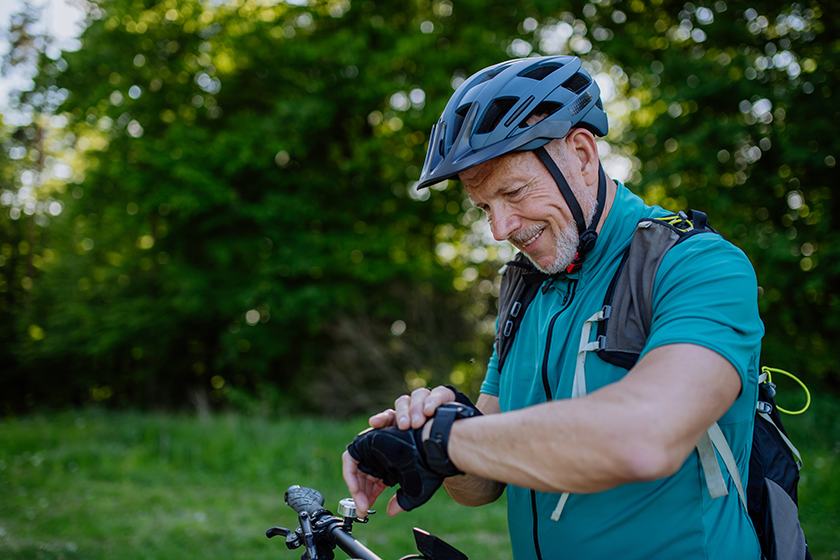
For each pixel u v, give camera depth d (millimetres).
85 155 12781
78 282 15281
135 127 12148
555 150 1055
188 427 8430
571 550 1059
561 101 1050
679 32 10961
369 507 1092
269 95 12422
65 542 4426
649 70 10062
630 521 1007
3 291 18484
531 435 789
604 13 11477
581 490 771
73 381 17016
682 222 1017
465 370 10203
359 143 11672
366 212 11953
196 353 15328
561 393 1073
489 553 4258
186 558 4191
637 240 1017
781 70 9695
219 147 11055
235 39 11586
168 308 13617
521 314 1248
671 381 777
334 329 11539
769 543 1070
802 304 9617
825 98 9102
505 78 1066
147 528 4855
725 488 973
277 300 11391
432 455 873
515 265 1224
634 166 10438
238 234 12031
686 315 858
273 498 5977
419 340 10508
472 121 1045
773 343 9109
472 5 11344
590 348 1021
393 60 11180
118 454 7406
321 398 10734
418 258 11617
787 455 1132
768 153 9469
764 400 1150
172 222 11992
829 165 8867
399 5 12422
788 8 9719
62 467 6934
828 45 9531
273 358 13180
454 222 11883
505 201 1071
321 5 12461
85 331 14695
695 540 979
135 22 11898
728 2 9984
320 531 1160
